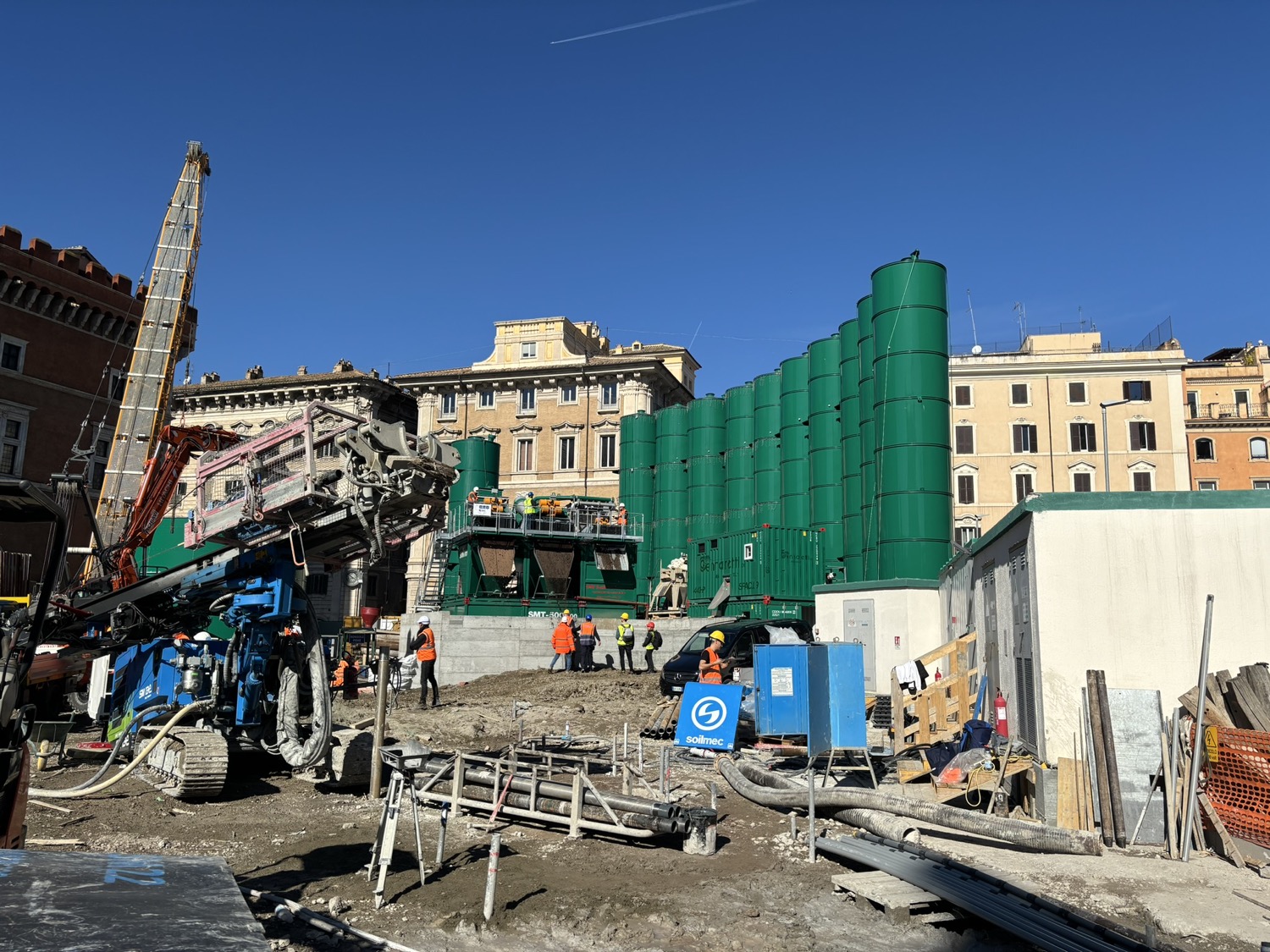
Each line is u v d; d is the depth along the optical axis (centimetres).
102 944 247
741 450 4497
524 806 1022
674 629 3300
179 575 1248
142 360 2811
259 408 6194
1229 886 790
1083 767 977
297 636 1216
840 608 2522
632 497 5025
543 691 2558
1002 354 5659
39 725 1338
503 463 5762
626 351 6781
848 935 671
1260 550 1022
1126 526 1051
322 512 1143
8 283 4294
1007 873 823
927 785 1232
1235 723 927
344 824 1008
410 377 5894
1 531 2839
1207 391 7156
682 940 659
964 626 1759
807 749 1162
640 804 920
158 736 1001
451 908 711
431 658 2239
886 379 2714
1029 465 5538
